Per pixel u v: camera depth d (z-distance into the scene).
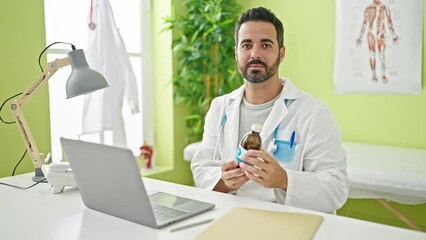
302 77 2.96
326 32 2.83
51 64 1.52
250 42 1.56
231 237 0.94
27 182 1.55
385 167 2.02
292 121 1.57
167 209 1.14
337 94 2.84
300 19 2.93
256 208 1.17
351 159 2.23
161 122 3.13
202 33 3.01
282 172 1.28
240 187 1.50
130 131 3.00
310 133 1.52
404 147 2.62
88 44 2.40
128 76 2.58
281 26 1.62
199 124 3.08
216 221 1.05
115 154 0.99
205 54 2.97
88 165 1.09
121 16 2.86
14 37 2.05
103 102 2.46
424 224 2.44
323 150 1.49
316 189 1.32
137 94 2.64
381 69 2.64
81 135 2.59
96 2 2.40
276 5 3.02
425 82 2.53
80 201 1.28
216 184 1.52
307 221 1.04
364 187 1.98
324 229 1.00
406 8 2.52
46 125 2.26
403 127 2.63
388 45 2.60
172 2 2.96
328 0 2.80
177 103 3.05
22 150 2.12
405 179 1.88
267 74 1.56
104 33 2.43
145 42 3.04
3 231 1.03
